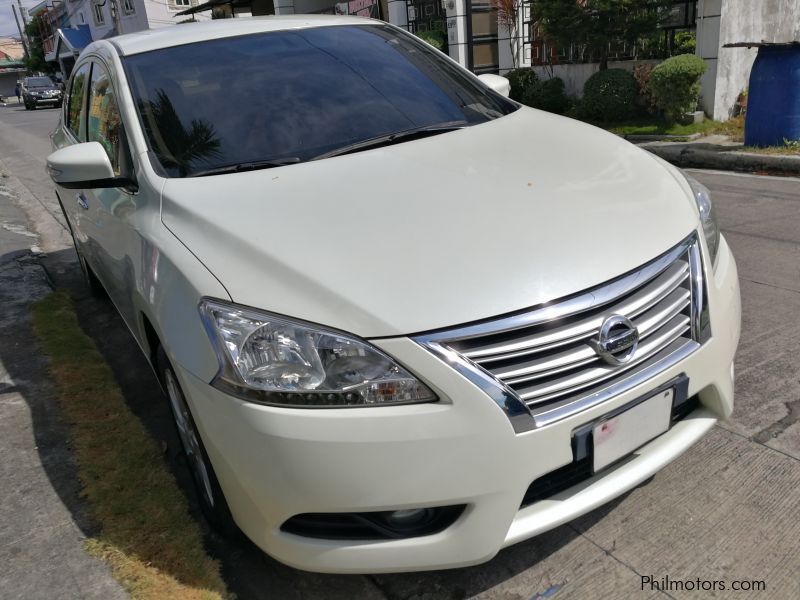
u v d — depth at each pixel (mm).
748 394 2904
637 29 8906
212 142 2549
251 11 22094
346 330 1702
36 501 2510
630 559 2105
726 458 2512
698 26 8766
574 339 1765
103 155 2508
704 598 1944
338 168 2318
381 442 1667
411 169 2268
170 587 2076
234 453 1790
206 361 1826
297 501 1730
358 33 3291
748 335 3426
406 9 14883
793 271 4199
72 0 41531
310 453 1684
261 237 1937
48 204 7656
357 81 2918
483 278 1748
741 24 8719
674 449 2061
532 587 2039
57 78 48500
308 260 1830
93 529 2344
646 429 1921
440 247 1836
